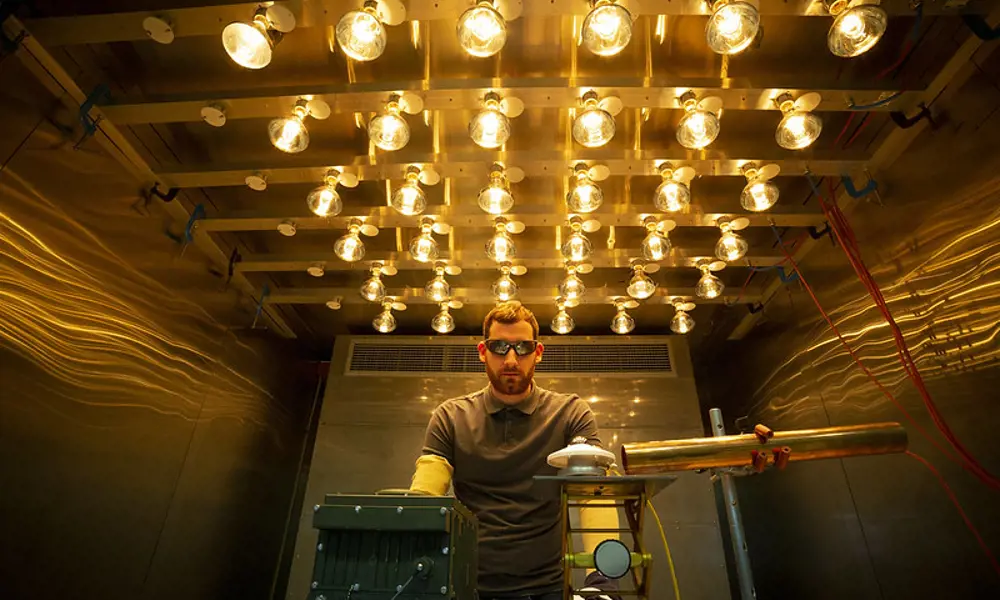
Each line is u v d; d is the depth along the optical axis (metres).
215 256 2.69
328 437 3.47
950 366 1.81
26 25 1.58
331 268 2.81
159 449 2.31
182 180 2.20
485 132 1.76
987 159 1.67
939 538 1.88
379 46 1.49
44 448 1.72
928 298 1.91
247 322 3.07
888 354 2.11
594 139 1.76
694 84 1.77
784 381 2.96
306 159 2.16
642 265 2.68
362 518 1.03
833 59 1.90
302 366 3.85
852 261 2.24
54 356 1.76
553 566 1.49
